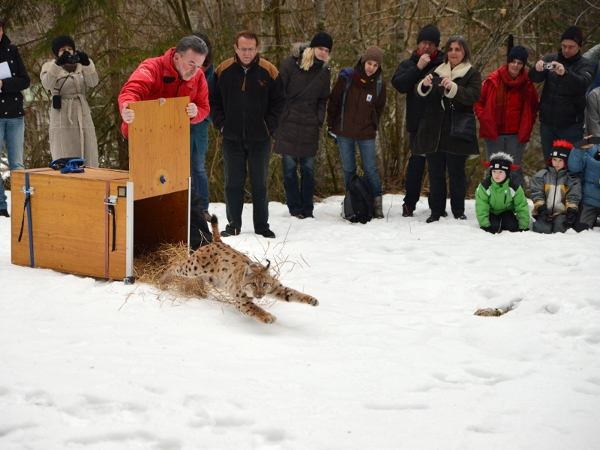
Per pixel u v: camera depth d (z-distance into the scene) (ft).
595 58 29.17
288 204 29.04
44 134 38.70
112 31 35.42
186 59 17.75
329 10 40.01
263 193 24.97
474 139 26.53
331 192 37.29
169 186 18.53
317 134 28.09
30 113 38.91
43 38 35.32
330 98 28.19
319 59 27.20
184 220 19.95
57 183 17.90
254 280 14.57
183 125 18.71
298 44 28.04
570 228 25.26
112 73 34.83
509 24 37.63
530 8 40.06
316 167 36.11
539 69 26.58
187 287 17.03
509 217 25.64
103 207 17.39
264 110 24.17
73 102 27.68
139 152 17.16
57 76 27.30
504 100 27.12
